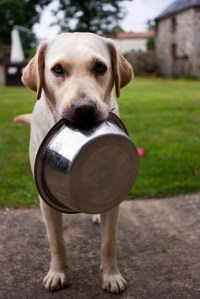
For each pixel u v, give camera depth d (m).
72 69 0.87
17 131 2.56
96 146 0.76
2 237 1.18
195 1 10.06
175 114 3.26
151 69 11.76
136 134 2.43
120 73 0.98
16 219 1.29
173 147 2.08
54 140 0.80
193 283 0.94
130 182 0.84
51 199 0.85
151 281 0.95
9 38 11.45
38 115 0.95
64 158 0.76
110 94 0.96
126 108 3.64
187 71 10.39
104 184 0.80
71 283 0.96
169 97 4.69
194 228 1.22
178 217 1.29
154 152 1.98
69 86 0.84
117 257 1.06
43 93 0.95
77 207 0.79
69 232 1.22
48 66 0.91
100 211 0.83
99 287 0.94
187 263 1.03
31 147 0.99
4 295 0.91
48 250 1.11
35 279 0.97
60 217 0.95
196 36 10.15
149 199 1.44
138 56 11.82
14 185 1.55
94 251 1.10
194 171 1.68
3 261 1.05
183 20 10.61
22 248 1.12
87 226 1.25
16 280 0.97
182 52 10.74
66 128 0.80
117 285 0.92
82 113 0.77
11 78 6.63
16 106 3.72
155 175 1.64
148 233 1.19
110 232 0.93
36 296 0.91
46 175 0.81
